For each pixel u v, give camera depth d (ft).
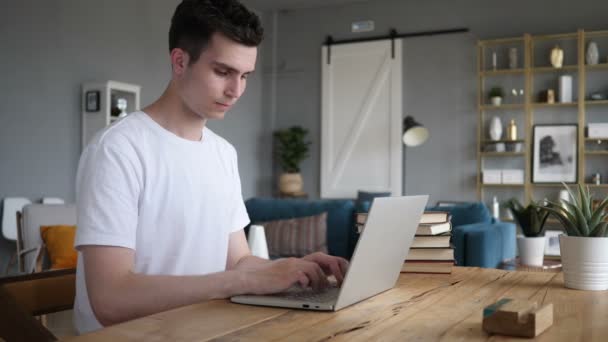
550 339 2.77
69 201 19.10
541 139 23.57
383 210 3.36
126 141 4.14
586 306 3.55
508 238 14.17
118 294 3.51
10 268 17.43
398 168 25.76
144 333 2.81
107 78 20.44
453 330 2.93
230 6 3.89
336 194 26.91
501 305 2.92
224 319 3.10
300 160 27.37
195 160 4.52
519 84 23.95
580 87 22.65
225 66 3.92
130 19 21.35
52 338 2.97
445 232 4.76
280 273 3.62
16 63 17.62
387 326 2.99
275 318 3.14
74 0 19.30
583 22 23.09
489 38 24.39
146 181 4.21
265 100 28.58
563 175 23.17
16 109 17.62
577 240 4.12
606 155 22.90
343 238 16.29
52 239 14.16
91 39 19.86
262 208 17.44
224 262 4.81
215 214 4.66
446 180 25.02
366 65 26.43
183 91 4.12
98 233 3.73
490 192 24.47
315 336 2.78
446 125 25.03
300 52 27.81
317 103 27.50
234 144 26.94
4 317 3.09
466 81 24.71
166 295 3.47
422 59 25.44
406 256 4.48
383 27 26.18
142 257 4.29
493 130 23.82
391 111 25.94
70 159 19.13
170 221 4.35
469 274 4.72
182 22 4.00
